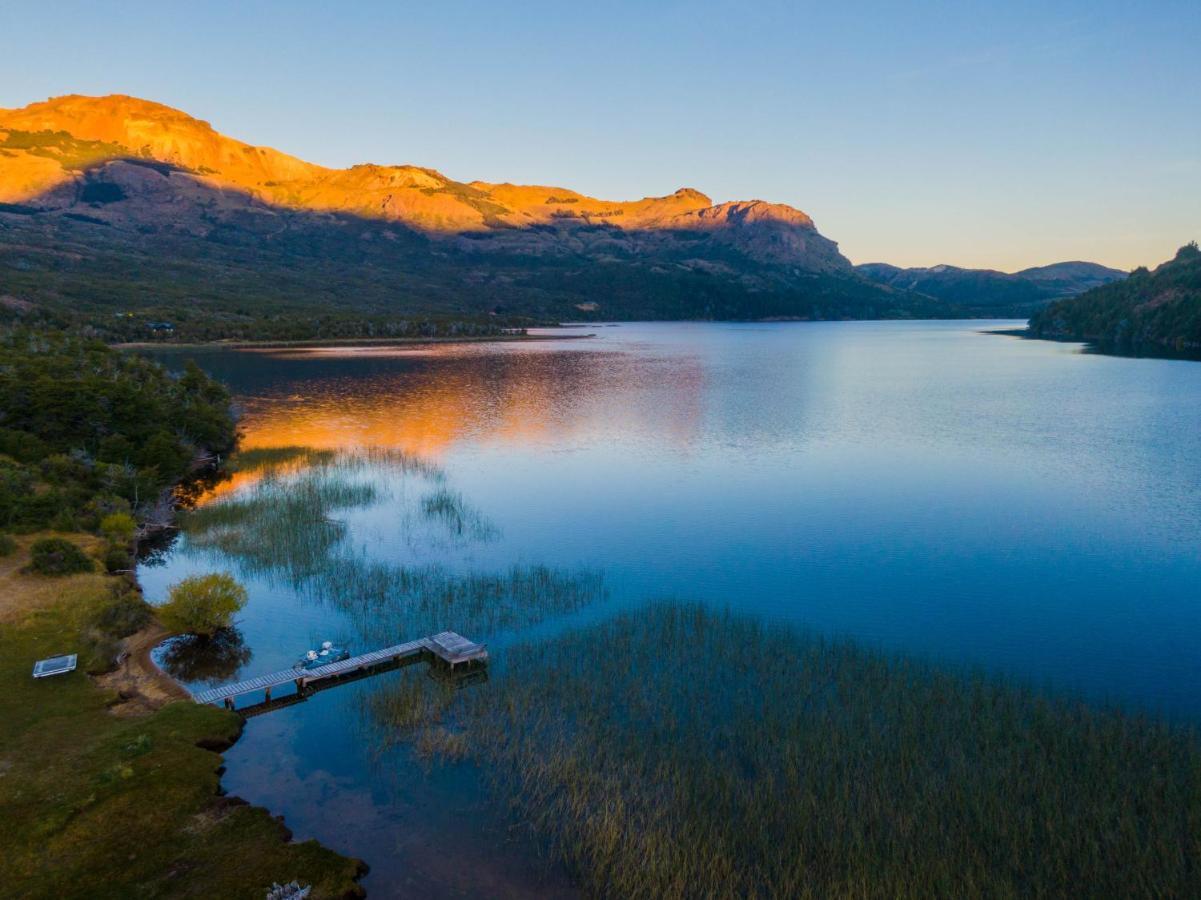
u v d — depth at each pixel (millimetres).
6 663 39812
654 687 39312
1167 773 31094
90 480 69875
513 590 54656
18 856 26078
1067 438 113000
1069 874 25766
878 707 36812
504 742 34156
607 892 25734
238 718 35781
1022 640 48125
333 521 71125
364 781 31609
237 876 25453
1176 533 69375
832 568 60906
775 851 26984
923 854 26531
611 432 118688
